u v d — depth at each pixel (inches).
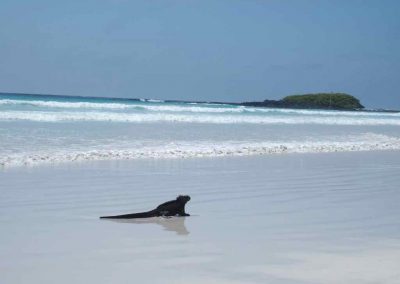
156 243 253.8
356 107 4835.1
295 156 748.0
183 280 192.2
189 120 1403.8
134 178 495.8
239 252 236.2
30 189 419.2
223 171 564.7
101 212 340.2
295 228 294.2
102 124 1109.1
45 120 1139.9
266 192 435.2
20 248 239.9
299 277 197.2
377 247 248.7
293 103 4111.7
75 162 589.3
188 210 352.5
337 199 406.0
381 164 689.0
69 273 199.9
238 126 1257.4
